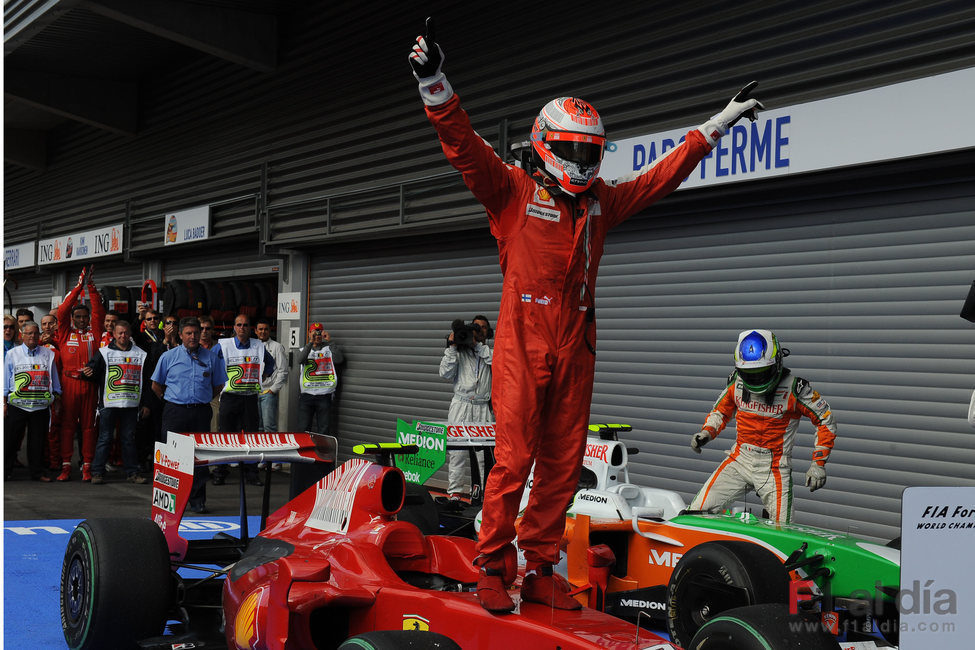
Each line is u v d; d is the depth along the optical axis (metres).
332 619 3.98
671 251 8.83
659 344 8.91
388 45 11.91
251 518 9.05
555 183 3.21
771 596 3.86
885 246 7.25
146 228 17.02
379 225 11.95
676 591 4.21
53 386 11.47
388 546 3.96
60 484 11.20
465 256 11.21
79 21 13.98
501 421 3.17
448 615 3.31
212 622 4.83
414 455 6.11
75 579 4.59
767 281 8.04
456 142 2.97
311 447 5.13
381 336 12.42
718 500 6.19
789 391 5.88
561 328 3.18
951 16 6.65
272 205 13.73
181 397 9.55
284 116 13.69
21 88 16.17
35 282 22.70
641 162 8.73
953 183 6.84
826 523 7.58
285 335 13.98
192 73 15.81
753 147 7.72
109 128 17.08
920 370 7.02
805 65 7.54
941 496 2.29
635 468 9.09
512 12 10.29
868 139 6.95
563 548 5.29
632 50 8.98
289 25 13.58
